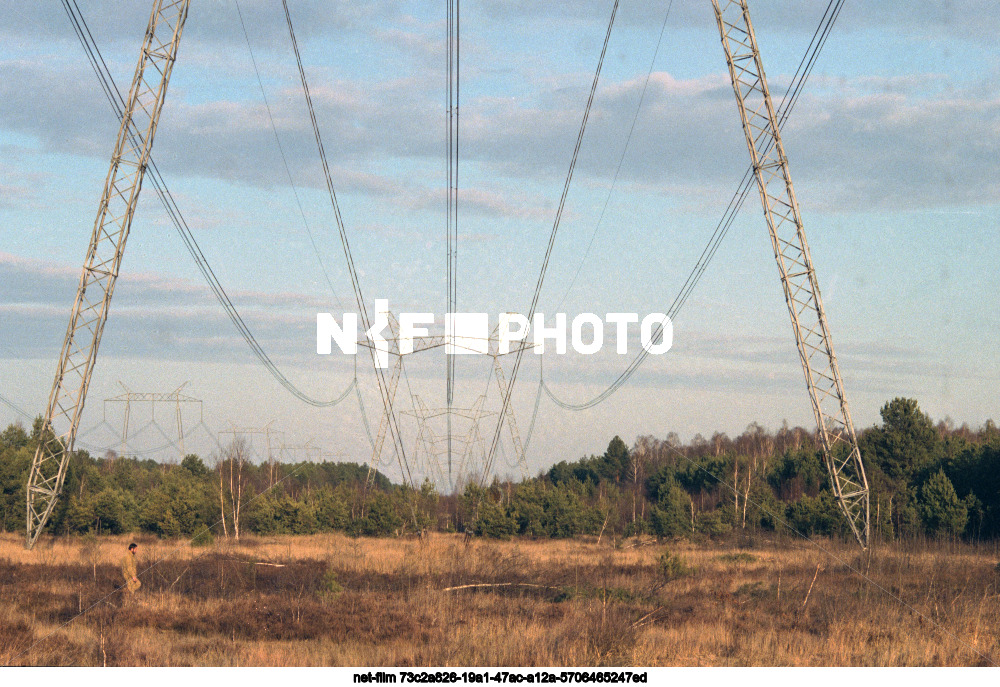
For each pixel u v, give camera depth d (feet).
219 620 75.82
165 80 157.69
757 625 74.84
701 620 77.66
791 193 155.02
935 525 185.47
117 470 314.55
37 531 160.56
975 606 81.51
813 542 177.17
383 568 123.54
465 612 80.89
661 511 230.48
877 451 249.34
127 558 92.99
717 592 96.32
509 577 110.63
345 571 119.55
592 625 67.46
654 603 87.25
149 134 157.69
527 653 60.54
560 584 104.68
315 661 59.41
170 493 220.43
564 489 261.03
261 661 59.26
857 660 61.46
